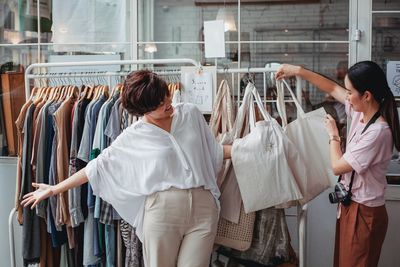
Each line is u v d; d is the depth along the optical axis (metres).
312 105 2.74
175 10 2.90
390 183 2.70
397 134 1.90
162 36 2.92
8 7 3.03
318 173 2.04
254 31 2.84
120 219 2.11
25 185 2.21
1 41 3.04
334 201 1.98
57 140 2.17
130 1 2.91
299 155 1.98
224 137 2.03
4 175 3.04
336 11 2.76
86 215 2.18
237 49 2.86
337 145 1.94
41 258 2.33
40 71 2.95
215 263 2.17
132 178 1.86
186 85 2.17
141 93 1.69
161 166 1.80
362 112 1.92
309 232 2.82
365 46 2.72
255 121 2.04
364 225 1.91
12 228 2.29
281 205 2.02
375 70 1.85
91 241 2.19
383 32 2.71
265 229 2.07
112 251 2.18
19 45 3.03
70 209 2.12
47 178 2.20
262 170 1.93
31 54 3.02
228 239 2.04
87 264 2.20
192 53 2.90
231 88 2.35
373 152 1.83
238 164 1.94
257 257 2.09
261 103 2.06
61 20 2.98
